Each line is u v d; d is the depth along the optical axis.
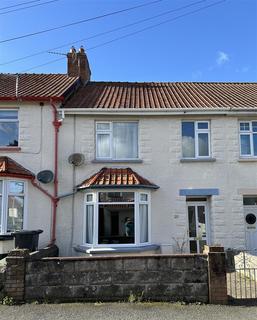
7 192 13.48
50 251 12.31
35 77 18.59
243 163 14.76
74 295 8.36
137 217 13.70
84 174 14.45
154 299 8.36
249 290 9.52
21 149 14.43
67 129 14.75
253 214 14.91
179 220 14.29
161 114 14.73
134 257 8.49
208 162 14.70
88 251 13.13
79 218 14.14
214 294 8.30
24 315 7.47
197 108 14.69
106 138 14.95
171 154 14.73
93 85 19.00
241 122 15.25
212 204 14.45
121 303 8.23
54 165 14.40
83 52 19.50
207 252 8.58
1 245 12.73
